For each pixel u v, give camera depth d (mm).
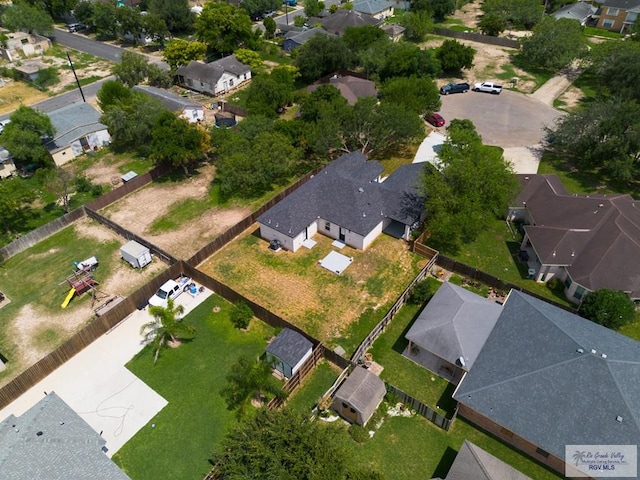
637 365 30422
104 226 51938
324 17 111438
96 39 109500
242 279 44406
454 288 38875
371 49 84438
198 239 49594
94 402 33844
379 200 49000
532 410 29312
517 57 93188
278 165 54625
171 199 56188
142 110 62875
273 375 35438
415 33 100500
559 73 86812
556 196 48281
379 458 29922
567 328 33375
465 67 85438
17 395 34281
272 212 48031
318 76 83875
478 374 31984
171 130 56594
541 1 114000
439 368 35531
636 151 53406
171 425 32188
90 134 65625
